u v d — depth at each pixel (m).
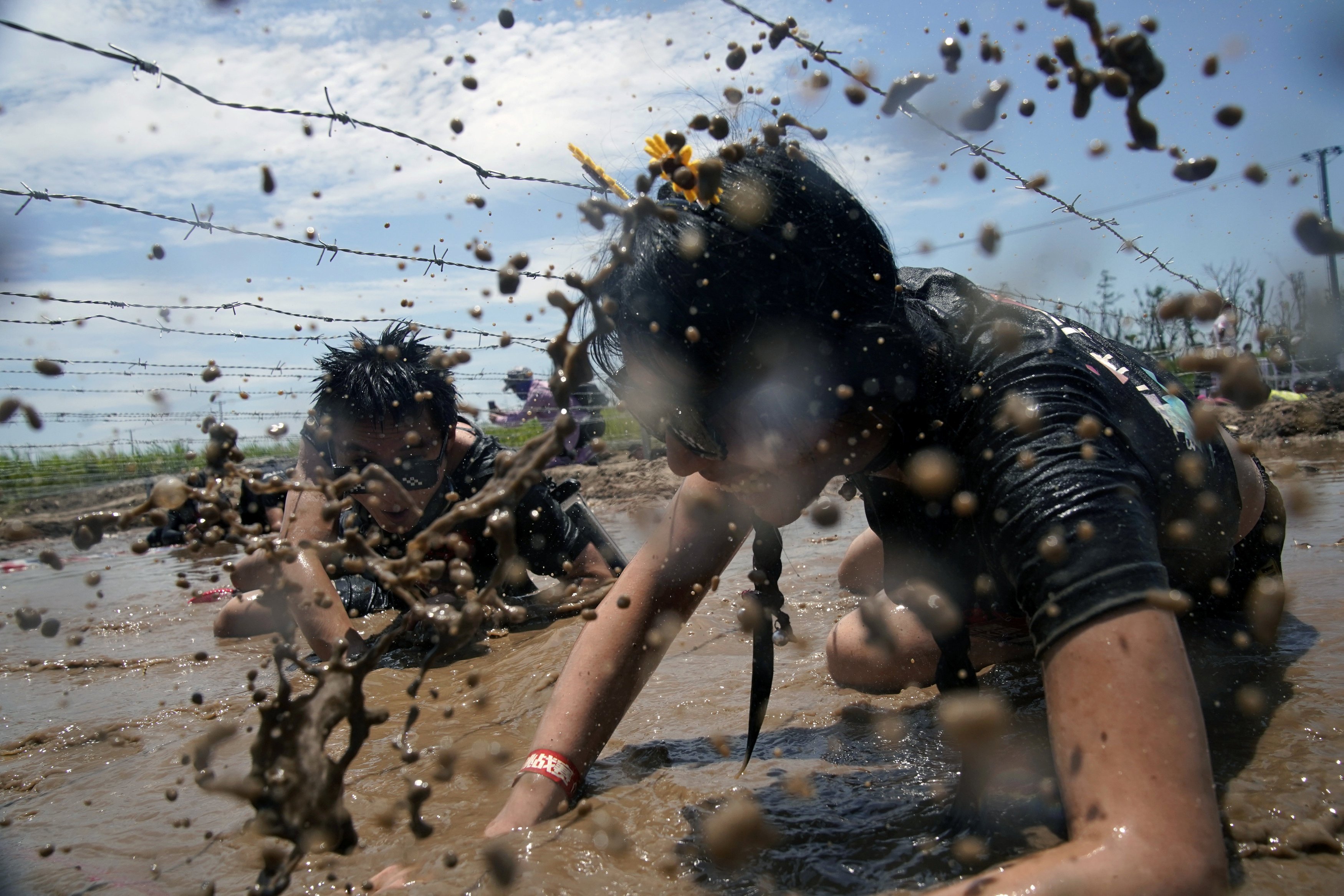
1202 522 1.66
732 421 1.34
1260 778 1.56
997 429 1.29
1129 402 1.47
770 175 1.28
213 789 1.11
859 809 1.62
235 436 1.26
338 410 2.92
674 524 1.76
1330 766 1.57
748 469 1.42
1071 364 1.35
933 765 1.80
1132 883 0.99
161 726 2.52
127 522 1.19
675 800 1.68
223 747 2.29
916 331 1.36
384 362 2.93
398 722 2.36
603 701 1.73
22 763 2.28
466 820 1.69
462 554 1.15
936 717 2.08
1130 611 1.12
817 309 1.27
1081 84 1.21
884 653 2.27
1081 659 1.12
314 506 3.02
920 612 1.57
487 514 1.18
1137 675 1.09
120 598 4.79
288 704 1.14
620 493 8.05
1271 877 1.30
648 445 9.48
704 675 2.59
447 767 1.28
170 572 5.69
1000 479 1.26
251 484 1.24
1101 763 1.07
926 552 1.55
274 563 1.19
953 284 1.48
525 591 3.76
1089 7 1.18
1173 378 1.70
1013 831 1.46
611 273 1.24
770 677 1.73
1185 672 1.11
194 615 4.22
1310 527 3.73
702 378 1.30
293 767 1.11
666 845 1.51
